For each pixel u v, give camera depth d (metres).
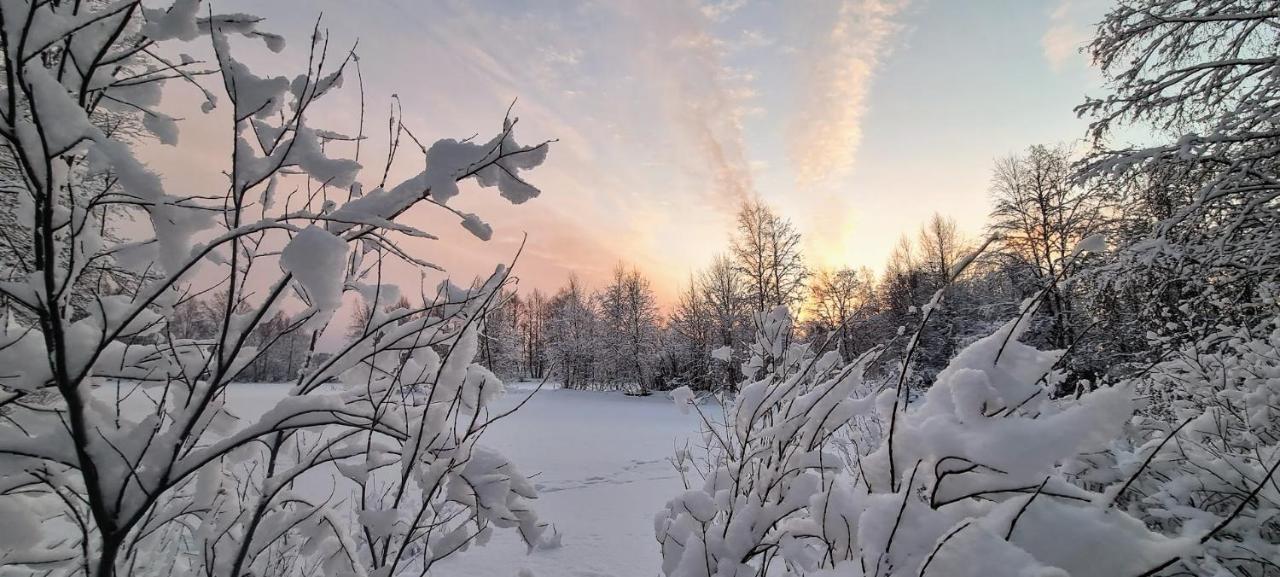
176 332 1.79
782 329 2.86
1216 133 5.41
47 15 1.09
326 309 1.16
